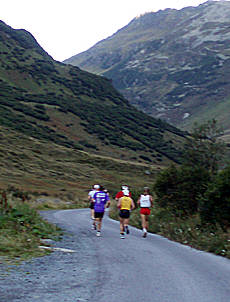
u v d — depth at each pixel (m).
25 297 4.75
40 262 7.57
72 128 118.62
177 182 18.91
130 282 5.97
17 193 36.53
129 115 150.62
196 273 7.05
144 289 5.52
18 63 172.50
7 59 172.50
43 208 36.16
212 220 12.79
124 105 168.12
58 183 66.88
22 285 5.45
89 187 69.56
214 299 5.12
